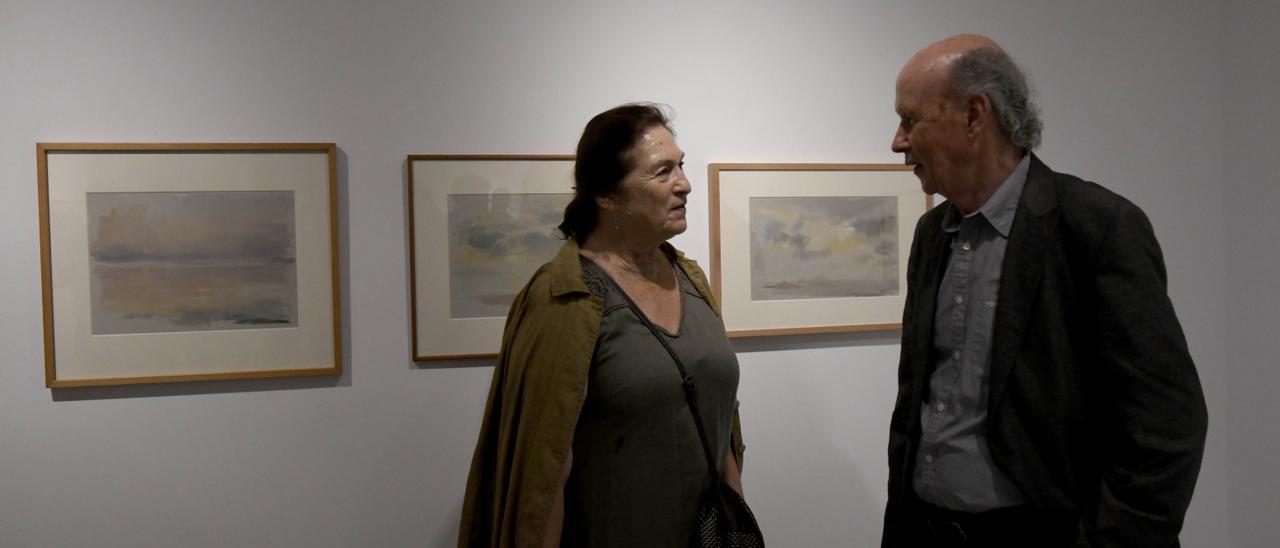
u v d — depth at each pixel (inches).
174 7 76.9
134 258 76.6
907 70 55.6
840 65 90.5
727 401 67.1
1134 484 47.8
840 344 92.1
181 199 77.0
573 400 60.6
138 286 76.7
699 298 69.4
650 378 61.6
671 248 72.0
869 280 90.7
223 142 77.6
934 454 57.9
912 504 60.3
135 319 76.9
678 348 63.7
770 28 88.6
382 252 81.2
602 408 62.2
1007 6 94.8
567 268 63.7
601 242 66.6
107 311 76.4
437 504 83.0
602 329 62.2
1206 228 101.2
